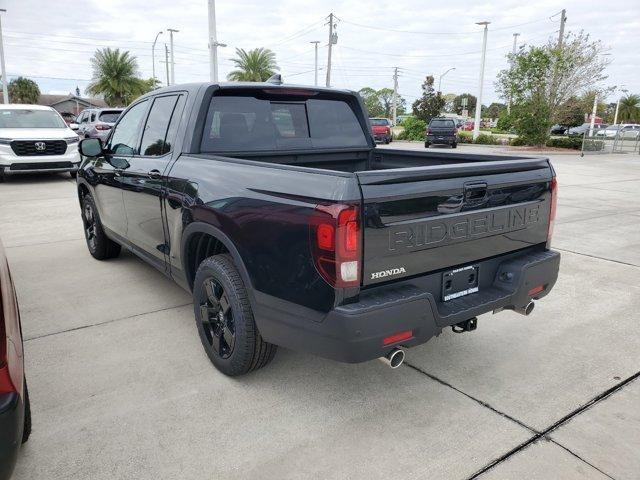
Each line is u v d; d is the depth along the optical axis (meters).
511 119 28.75
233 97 3.83
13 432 1.88
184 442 2.68
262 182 2.82
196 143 3.65
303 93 4.15
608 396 3.15
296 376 3.36
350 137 4.52
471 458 2.58
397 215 2.53
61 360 3.52
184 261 3.59
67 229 7.40
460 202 2.81
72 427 2.79
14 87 75.81
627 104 76.88
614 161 20.94
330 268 2.43
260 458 2.57
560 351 3.76
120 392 3.13
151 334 3.94
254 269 2.84
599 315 4.42
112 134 4.98
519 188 3.15
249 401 3.06
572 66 26.52
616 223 8.16
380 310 2.46
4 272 2.32
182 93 3.89
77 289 4.90
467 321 3.06
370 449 2.64
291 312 2.68
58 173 13.96
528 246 3.34
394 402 3.07
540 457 2.59
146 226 4.16
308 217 2.50
